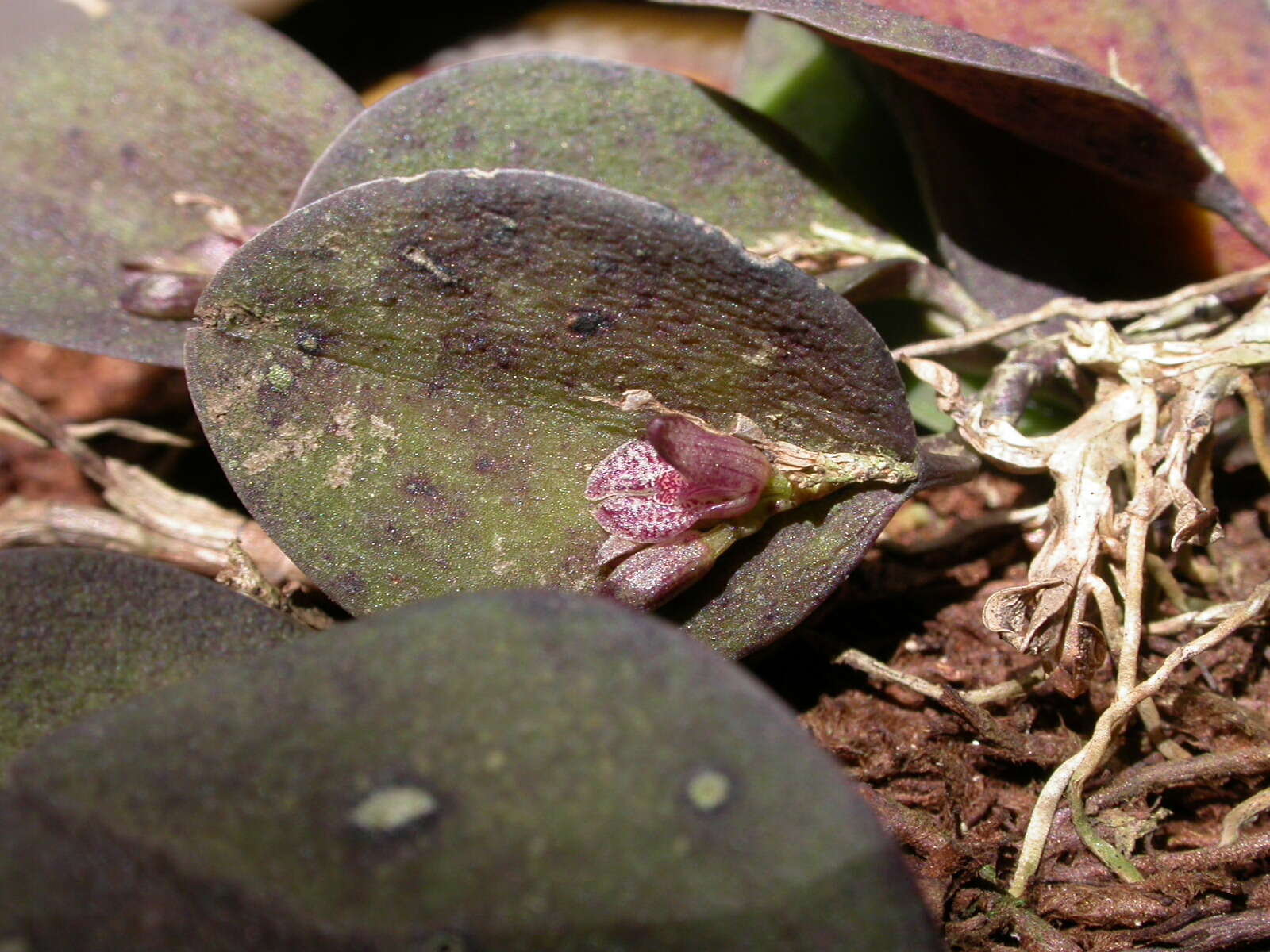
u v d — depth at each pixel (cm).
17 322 12
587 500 11
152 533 13
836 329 10
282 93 13
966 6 12
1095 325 11
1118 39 12
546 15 20
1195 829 11
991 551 12
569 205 10
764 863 8
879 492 11
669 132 12
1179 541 11
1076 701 11
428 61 20
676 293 10
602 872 8
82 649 10
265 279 10
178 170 13
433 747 9
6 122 13
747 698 8
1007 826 11
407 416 11
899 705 11
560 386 11
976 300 13
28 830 8
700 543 10
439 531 10
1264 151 12
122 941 8
